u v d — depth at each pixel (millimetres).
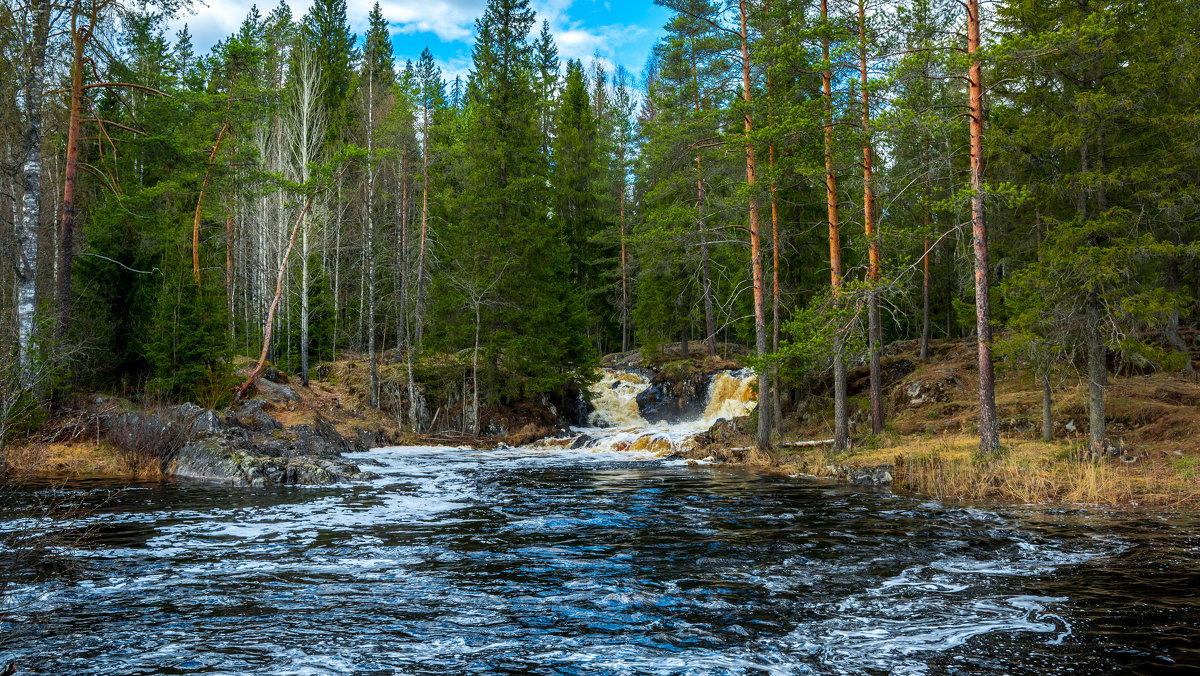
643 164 37250
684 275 44125
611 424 41844
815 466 22688
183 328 27547
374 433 33656
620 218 44000
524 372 39469
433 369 39438
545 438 36844
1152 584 8531
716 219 29953
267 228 44031
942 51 18500
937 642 6578
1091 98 17844
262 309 48094
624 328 53219
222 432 22391
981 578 9000
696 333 55312
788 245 31656
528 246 39312
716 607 7809
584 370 41188
